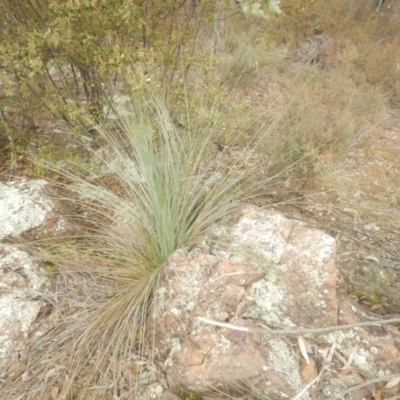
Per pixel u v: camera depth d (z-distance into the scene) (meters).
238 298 2.03
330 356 1.91
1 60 2.89
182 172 2.54
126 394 1.88
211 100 3.03
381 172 3.47
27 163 3.36
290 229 2.29
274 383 1.77
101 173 3.14
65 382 1.91
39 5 2.80
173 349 1.98
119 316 2.15
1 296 2.21
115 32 2.70
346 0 6.22
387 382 1.84
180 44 3.09
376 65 4.87
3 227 2.60
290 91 4.40
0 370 1.98
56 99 3.05
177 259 2.20
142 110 2.73
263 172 3.27
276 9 2.34
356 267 2.56
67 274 2.45
